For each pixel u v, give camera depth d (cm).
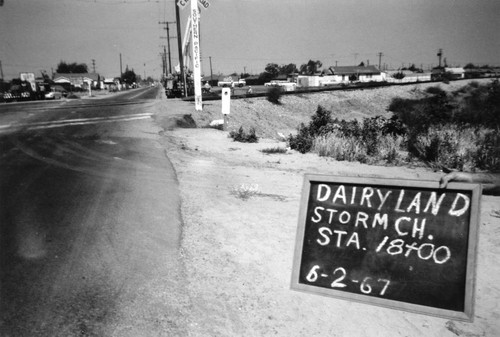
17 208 600
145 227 536
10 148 1134
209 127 1956
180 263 433
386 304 224
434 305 218
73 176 809
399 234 239
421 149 1105
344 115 4288
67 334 306
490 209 611
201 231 528
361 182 251
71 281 387
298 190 744
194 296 366
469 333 316
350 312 347
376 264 240
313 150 1224
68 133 1461
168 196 685
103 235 505
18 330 309
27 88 4853
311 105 4234
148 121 1909
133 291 372
